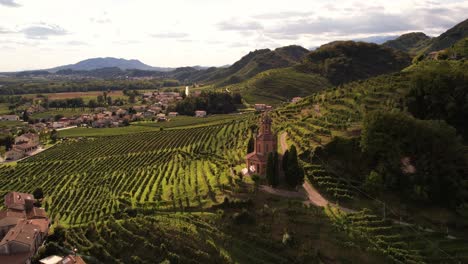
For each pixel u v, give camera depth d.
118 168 155.38
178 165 141.88
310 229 74.62
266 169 92.38
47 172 162.50
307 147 105.25
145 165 153.50
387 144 89.88
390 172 87.31
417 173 84.44
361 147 96.44
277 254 70.25
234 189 94.00
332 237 71.88
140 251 77.38
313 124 123.12
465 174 84.44
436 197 80.50
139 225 86.75
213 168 122.00
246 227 78.19
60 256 81.50
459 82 106.12
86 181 140.75
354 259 66.56
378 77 153.38
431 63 155.12
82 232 90.69
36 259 82.44
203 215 85.88
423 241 70.19
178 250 74.44
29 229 91.38
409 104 110.69
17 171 168.75
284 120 143.62
